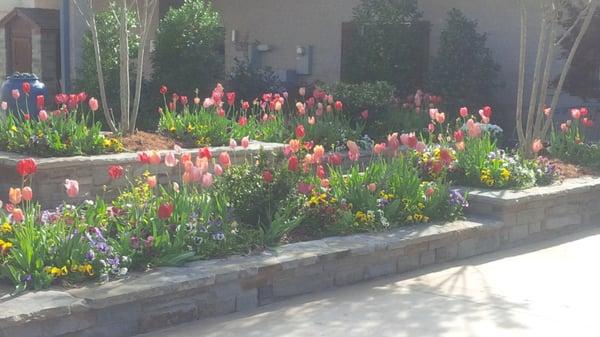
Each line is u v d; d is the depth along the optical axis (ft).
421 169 28.19
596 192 30.07
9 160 27.96
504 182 27.96
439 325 17.76
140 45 33.76
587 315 18.65
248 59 59.62
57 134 29.35
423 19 49.52
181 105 45.55
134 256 18.47
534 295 20.33
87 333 16.25
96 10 55.83
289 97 50.34
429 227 24.14
